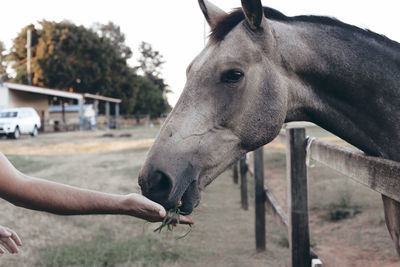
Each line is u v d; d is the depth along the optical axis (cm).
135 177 737
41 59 3434
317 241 422
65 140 1775
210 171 175
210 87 175
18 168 856
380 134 186
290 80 188
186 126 171
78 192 117
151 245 378
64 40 3538
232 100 175
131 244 376
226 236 433
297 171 253
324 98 192
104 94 3847
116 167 880
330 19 197
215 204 582
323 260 366
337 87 189
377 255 368
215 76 175
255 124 178
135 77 4128
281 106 181
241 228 463
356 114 189
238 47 176
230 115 175
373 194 569
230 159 180
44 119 2666
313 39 191
